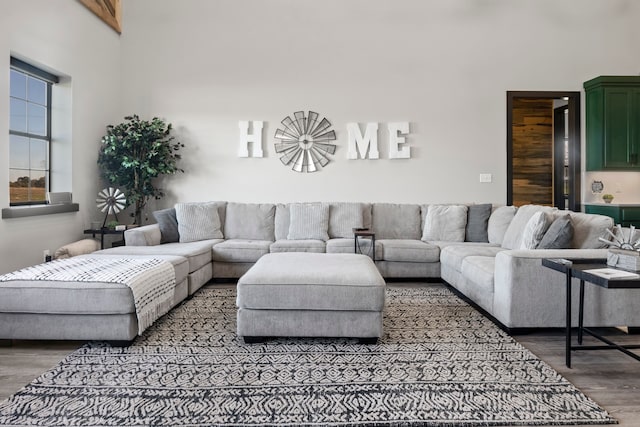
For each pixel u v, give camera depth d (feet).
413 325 10.46
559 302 9.55
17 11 12.80
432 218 16.97
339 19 18.44
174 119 18.60
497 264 10.16
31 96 14.62
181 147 18.61
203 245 14.71
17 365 8.06
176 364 8.07
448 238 16.60
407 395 6.86
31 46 13.42
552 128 23.75
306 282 8.96
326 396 6.82
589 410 6.37
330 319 9.04
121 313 8.81
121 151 17.20
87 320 8.84
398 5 18.40
